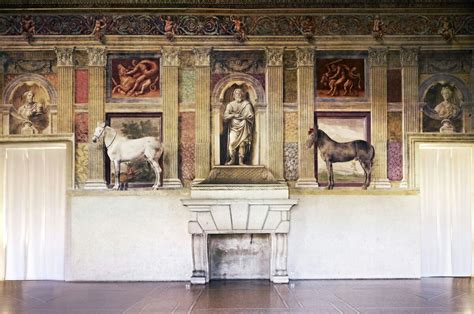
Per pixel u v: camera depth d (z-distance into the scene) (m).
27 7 15.11
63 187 15.30
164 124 15.11
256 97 15.23
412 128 15.21
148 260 14.77
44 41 15.09
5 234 15.32
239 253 14.95
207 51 15.21
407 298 12.05
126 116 15.13
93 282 14.59
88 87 15.13
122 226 14.81
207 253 14.51
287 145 15.14
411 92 15.23
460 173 15.57
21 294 12.85
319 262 14.84
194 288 13.52
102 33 15.12
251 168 14.80
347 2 15.21
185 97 15.20
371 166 15.08
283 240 14.39
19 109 15.14
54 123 15.10
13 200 15.37
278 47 15.23
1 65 15.17
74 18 15.16
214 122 15.17
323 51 15.30
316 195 14.91
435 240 15.45
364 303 11.47
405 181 15.09
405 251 14.90
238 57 15.30
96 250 14.77
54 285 14.16
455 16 15.26
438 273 15.41
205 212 14.33
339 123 15.21
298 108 15.20
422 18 15.27
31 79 15.16
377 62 15.27
